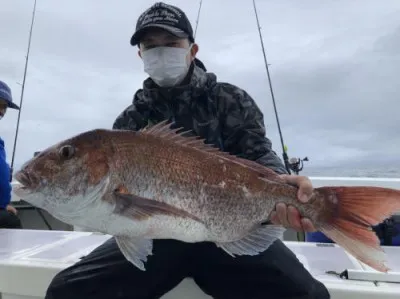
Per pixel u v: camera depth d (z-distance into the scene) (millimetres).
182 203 746
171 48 1031
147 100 1061
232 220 775
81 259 880
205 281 831
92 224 750
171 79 1048
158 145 762
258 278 776
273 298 770
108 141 751
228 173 782
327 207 756
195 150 785
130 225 729
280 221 788
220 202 768
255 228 790
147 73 1068
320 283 776
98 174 734
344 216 742
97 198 733
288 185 783
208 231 763
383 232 1242
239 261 789
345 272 837
